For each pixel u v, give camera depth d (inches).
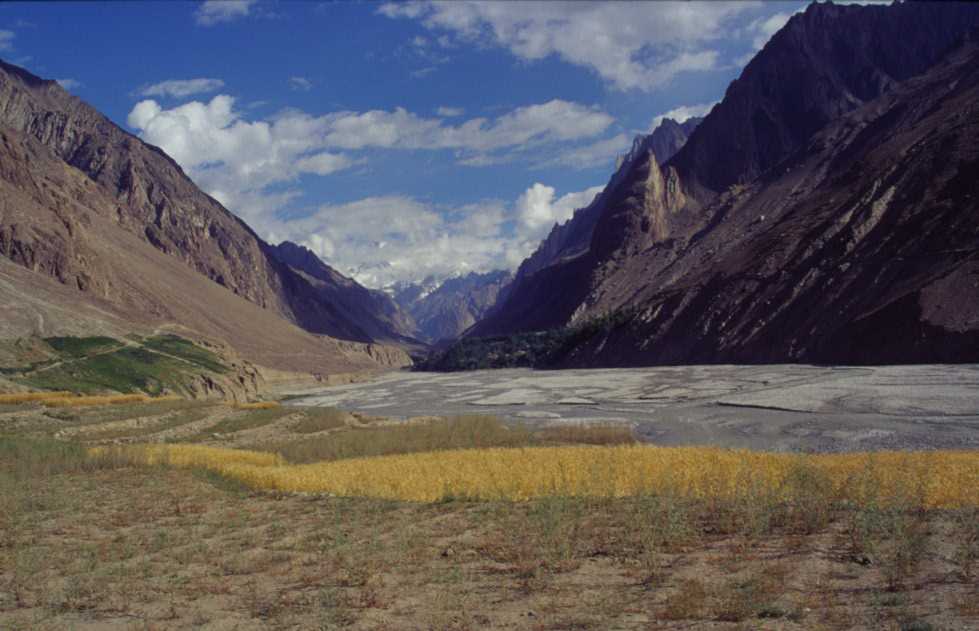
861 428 1851.6
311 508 989.2
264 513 962.1
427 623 477.7
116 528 878.4
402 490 1084.5
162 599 563.8
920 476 895.1
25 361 2979.8
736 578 544.1
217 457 1539.1
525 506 936.9
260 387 5014.8
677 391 3248.0
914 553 574.9
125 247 7096.5
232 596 569.0
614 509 854.5
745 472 995.9
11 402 2226.9
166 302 6195.9
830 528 705.0
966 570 515.5
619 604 497.7
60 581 623.8
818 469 962.7
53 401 2246.6
